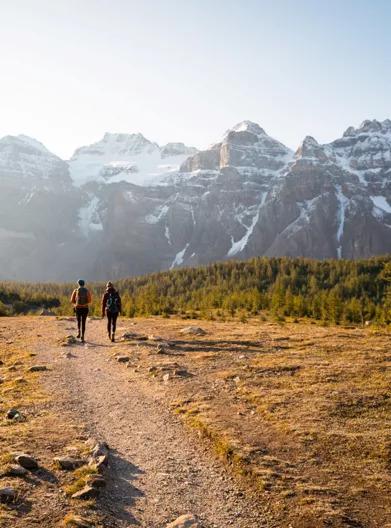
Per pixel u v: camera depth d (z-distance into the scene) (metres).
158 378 17.36
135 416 13.26
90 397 15.10
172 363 19.23
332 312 61.00
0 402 14.16
